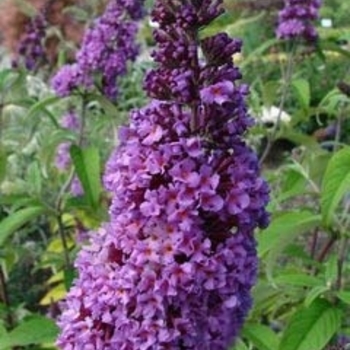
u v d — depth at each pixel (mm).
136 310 393
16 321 665
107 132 980
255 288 566
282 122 863
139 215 390
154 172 384
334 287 557
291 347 514
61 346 415
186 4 397
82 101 783
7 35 1867
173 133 390
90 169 652
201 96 386
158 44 403
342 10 1808
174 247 386
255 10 1863
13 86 814
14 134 985
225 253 388
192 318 395
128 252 392
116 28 779
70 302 416
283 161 1352
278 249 541
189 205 381
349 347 578
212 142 395
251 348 585
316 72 1592
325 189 524
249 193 392
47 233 1029
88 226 778
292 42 828
